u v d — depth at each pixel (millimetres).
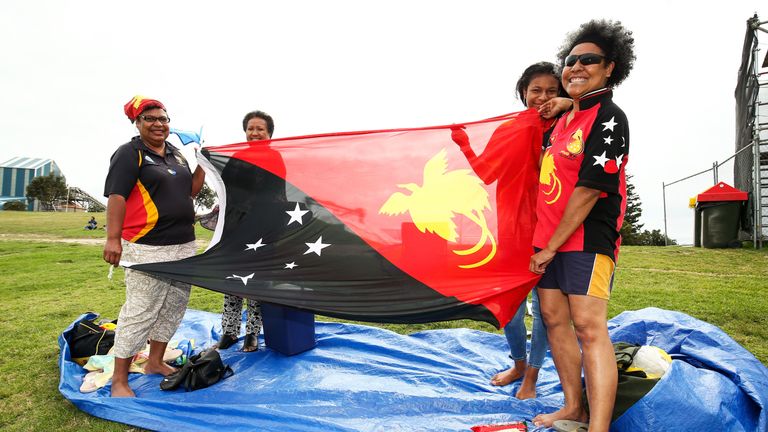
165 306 3932
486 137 3396
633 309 5941
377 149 3645
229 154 3770
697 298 6340
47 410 3385
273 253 3479
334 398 3408
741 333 4824
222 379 3826
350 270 3305
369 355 4383
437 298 3086
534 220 3164
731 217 12180
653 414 2494
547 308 2979
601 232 2646
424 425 2969
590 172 2531
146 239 3701
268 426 2949
